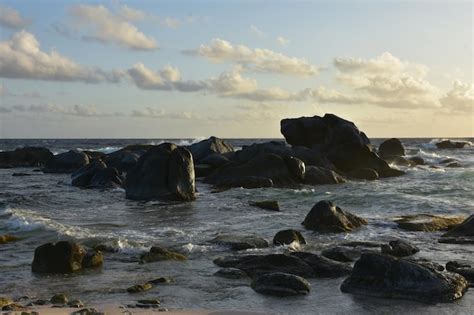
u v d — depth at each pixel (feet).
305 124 165.99
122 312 36.40
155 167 108.78
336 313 37.04
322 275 47.52
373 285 41.93
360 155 153.89
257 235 66.85
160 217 83.61
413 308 38.17
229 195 111.34
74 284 44.91
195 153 166.61
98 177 133.90
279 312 37.19
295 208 92.53
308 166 138.10
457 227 67.67
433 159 202.49
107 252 57.57
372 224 74.28
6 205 94.79
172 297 40.81
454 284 41.34
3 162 224.94
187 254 56.44
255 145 152.05
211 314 36.42
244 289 43.14
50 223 72.33
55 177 166.50
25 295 41.57
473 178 133.59
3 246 61.11
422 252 57.21
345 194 103.14
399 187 118.93
